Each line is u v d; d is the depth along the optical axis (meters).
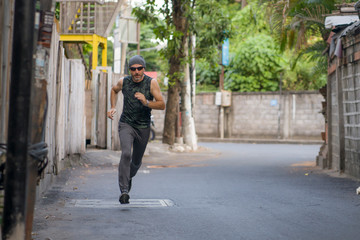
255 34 43.66
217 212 7.56
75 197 8.94
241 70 42.72
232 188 10.73
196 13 23.58
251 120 39.62
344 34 11.81
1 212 4.38
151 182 11.88
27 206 4.18
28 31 4.06
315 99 37.75
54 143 10.69
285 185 11.28
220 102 39.06
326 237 5.84
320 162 16.20
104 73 17.64
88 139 18.11
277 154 24.69
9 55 5.57
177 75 23.62
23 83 4.05
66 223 6.55
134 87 8.09
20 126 4.05
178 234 5.98
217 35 23.94
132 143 8.36
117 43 32.69
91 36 21.38
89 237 5.77
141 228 6.32
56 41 10.02
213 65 24.91
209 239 5.73
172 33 22.00
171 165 17.44
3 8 5.32
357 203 8.47
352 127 12.88
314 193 9.82
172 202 8.59
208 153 24.19
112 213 7.38
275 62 40.88
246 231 6.17
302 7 16.16
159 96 8.02
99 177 12.30
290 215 7.30
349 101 13.13
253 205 8.27
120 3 21.50
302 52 19.17
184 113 26.28
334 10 15.49
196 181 12.15
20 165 4.07
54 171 10.79
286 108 38.50
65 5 21.28
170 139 24.97
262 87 42.28
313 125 37.84
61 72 11.23
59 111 11.14
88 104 17.81
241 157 22.34
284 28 18.42
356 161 12.55
